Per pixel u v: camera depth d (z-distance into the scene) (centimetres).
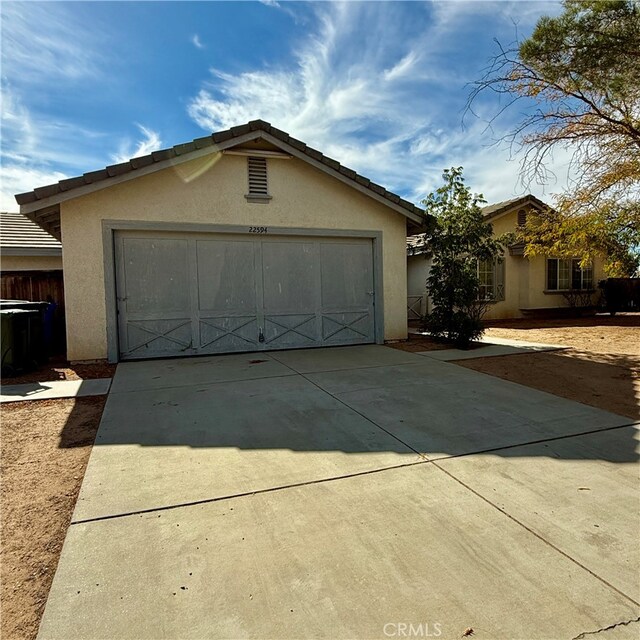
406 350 856
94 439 383
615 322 1389
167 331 791
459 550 219
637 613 177
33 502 274
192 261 802
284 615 177
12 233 1094
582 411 448
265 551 219
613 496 273
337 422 418
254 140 823
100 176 707
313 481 297
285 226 854
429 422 416
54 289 1038
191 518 251
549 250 1241
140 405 481
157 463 328
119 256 761
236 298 834
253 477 303
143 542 228
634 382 575
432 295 940
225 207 811
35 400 511
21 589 196
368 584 195
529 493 277
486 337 1059
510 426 404
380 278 938
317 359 761
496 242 945
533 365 695
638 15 759
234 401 493
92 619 175
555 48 812
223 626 172
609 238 1117
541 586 192
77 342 738
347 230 903
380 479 299
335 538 230
